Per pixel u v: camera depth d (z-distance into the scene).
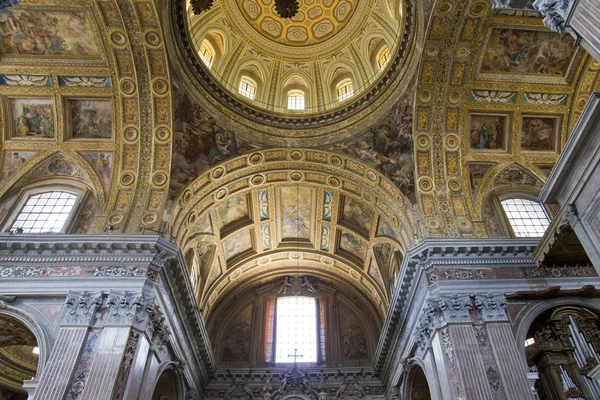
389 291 21.66
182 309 17.53
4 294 14.01
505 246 15.58
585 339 14.86
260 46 22.81
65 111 17.69
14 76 16.89
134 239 15.27
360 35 22.14
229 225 22.27
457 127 18.00
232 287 25.28
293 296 25.58
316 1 22.06
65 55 16.73
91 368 12.36
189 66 17.94
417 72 17.09
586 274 15.20
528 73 17.25
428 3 15.50
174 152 18.08
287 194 21.80
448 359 13.42
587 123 7.55
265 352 23.62
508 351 13.00
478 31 16.02
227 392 21.80
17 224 16.88
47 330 13.40
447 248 15.58
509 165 18.39
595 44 6.46
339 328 24.50
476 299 14.34
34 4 15.22
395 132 18.66
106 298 13.98
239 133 19.38
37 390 11.88
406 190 18.12
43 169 18.12
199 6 16.77
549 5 7.18
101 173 17.88
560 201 8.69
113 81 17.12
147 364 13.99
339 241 23.70
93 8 15.37
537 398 12.43
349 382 22.08
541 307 14.39
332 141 19.62
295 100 23.02
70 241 15.05
